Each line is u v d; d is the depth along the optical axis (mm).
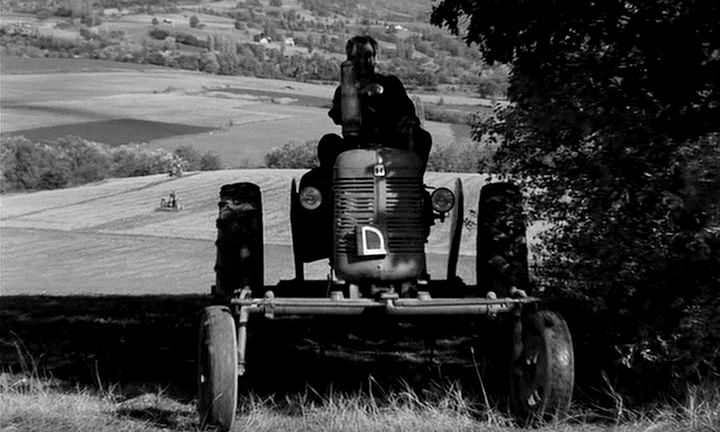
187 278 39250
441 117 55406
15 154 72875
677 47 6902
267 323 9250
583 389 7238
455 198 6789
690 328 6574
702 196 6285
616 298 7012
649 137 6773
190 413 6836
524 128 7027
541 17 7293
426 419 6387
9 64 137250
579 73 7023
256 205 7691
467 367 8844
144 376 8891
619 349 6938
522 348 6395
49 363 9703
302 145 76438
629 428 6090
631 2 6805
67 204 63719
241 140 86000
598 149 6809
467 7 7617
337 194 6715
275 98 111562
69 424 6273
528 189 7332
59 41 174875
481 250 7316
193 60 152750
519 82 7148
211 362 5801
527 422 6199
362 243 6535
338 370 8758
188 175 70625
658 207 6758
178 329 12367
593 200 6789
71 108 101562
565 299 7023
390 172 6703
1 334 11945
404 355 9648
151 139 86875
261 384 8141
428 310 6211
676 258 6633
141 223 55906
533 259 7262
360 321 7961
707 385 6488
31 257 47750
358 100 7230
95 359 9930
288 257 39625
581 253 6844
